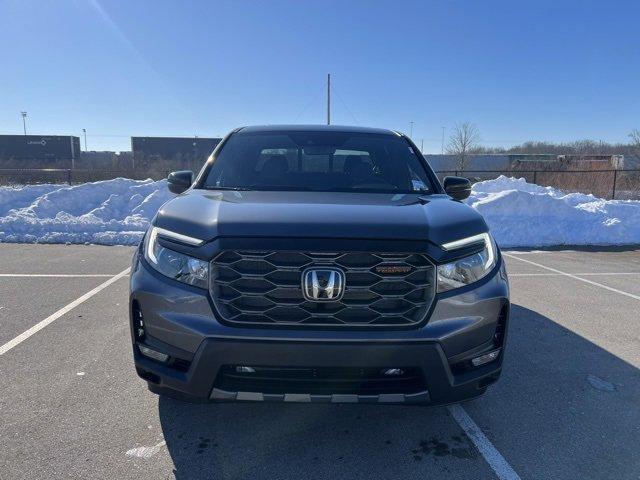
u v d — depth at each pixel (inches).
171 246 96.9
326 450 102.5
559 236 388.8
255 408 118.7
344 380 90.3
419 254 91.9
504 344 102.0
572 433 110.7
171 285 93.5
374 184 134.5
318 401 90.7
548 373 142.1
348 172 139.5
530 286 246.1
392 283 90.9
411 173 142.7
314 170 140.2
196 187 131.4
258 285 90.2
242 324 89.5
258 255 90.5
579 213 422.3
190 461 97.7
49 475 92.1
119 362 142.6
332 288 88.7
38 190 475.8
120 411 115.7
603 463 99.7
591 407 122.5
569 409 121.3
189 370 91.4
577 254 346.0
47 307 193.9
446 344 91.4
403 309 90.9
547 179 848.3
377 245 91.0
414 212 103.5
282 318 89.9
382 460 99.6
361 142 153.4
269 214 97.7
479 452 103.0
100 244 348.2
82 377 132.7
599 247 376.5
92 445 102.0
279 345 87.6
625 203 491.2
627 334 175.3
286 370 89.7
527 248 370.3
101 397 122.0
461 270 95.3
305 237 91.0
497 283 100.2
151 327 95.1
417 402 92.7
